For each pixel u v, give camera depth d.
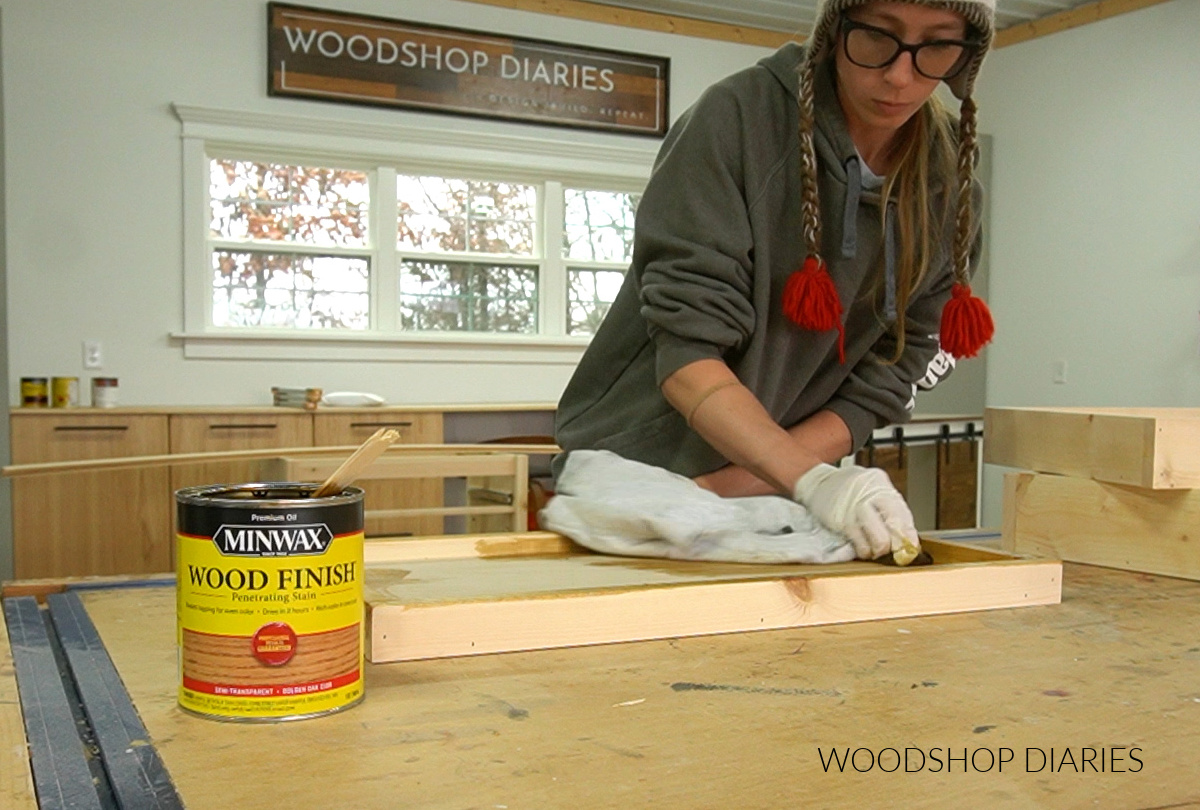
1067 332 5.13
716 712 0.62
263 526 0.59
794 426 1.35
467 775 0.51
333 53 4.35
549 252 4.87
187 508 0.60
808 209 1.12
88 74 4.00
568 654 0.76
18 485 3.49
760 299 1.18
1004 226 5.45
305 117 4.29
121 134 4.06
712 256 1.13
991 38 1.04
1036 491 1.29
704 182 1.15
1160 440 1.13
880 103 1.06
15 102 3.90
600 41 4.88
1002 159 5.45
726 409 1.10
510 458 2.23
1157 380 4.74
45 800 0.48
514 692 0.66
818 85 1.16
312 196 4.45
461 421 4.20
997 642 0.81
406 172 4.59
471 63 4.60
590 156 4.84
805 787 0.50
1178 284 4.65
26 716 0.61
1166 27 4.68
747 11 5.03
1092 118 5.00
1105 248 4.95
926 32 0.99
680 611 0.81
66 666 0.73
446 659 0.74
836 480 1.03
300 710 0.60
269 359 4.29
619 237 5.07
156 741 0.56
